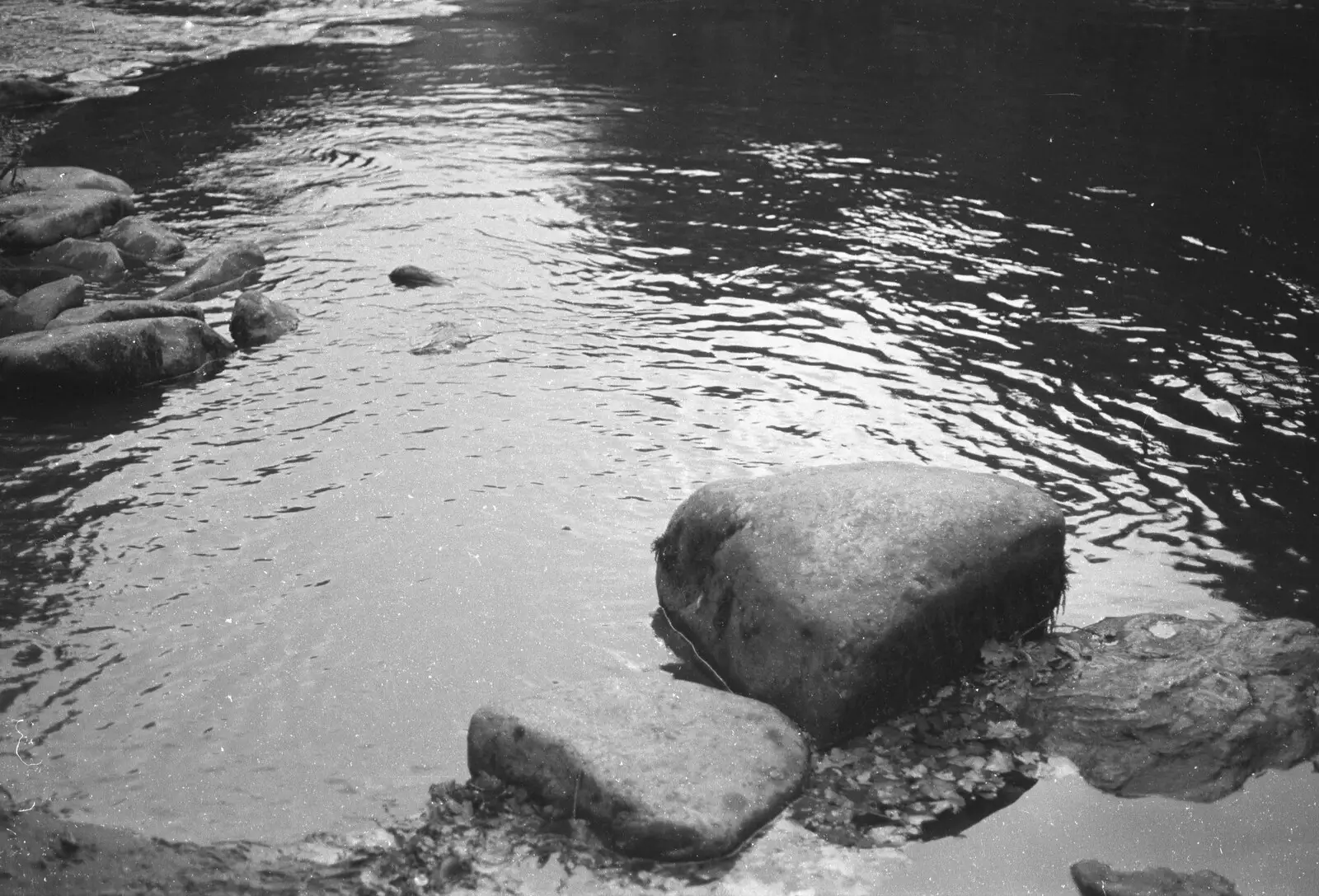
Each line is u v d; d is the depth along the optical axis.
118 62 10.22
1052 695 3.53
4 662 3.69
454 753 3.44
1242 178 7.05
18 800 3.33
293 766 3.41
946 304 5.47
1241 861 3.19
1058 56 10.19
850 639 3.45
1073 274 5.73
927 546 3.59
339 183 7.07
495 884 3.14
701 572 3.76
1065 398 4.77
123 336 4.90
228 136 8.07
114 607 3.87
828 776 3.36
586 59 10.20
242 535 4.14
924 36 10.99
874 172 7.18
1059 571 3.73
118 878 3.17
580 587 3.92
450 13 12.21
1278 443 4.51
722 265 5.86
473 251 6.00
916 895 3.12
